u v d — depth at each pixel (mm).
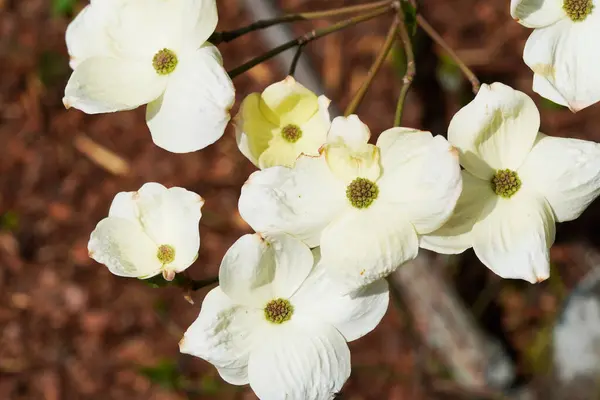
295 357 735
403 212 722
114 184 1129
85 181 1137
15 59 1176
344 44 1153
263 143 759
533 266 725
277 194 723
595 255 1027
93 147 1146
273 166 744
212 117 743
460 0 1154
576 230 1036
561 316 988
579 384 959
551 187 733
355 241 722
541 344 1007
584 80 748
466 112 727
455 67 1012
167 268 739
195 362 1034
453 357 979
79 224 1123
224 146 1121
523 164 738
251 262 727
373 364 1024
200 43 751
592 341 957
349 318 737
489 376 977
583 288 985
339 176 727
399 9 785
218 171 1113
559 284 1024
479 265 1030
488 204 734
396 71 999
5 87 1178
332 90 1133
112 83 765
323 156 725
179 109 749
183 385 1024
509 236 730
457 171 708
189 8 750
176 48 758
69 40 778
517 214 731
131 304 1084
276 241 725
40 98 1168
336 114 964
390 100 1104
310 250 735
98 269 1102
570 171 731
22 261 1118
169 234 748
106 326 1082
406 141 720
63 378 1073
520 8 747
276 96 753
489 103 724
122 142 1143
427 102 1053
